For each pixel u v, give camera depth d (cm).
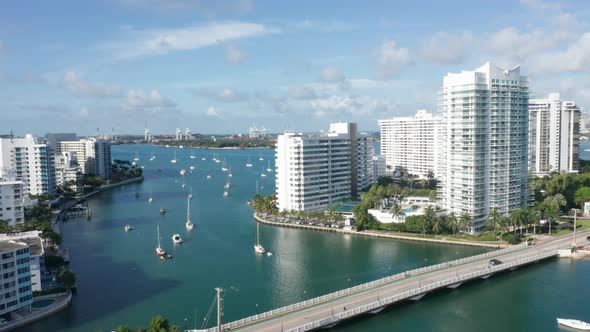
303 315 18138
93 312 19588
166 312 19612
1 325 17638
